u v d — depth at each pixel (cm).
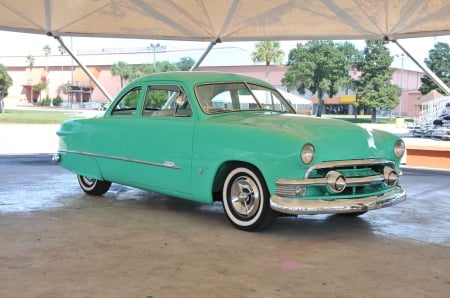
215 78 610
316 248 474
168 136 582
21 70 8156
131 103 658
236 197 536
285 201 475
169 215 609
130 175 634
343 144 500
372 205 496
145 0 1030
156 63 6519
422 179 996
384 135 554
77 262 421
